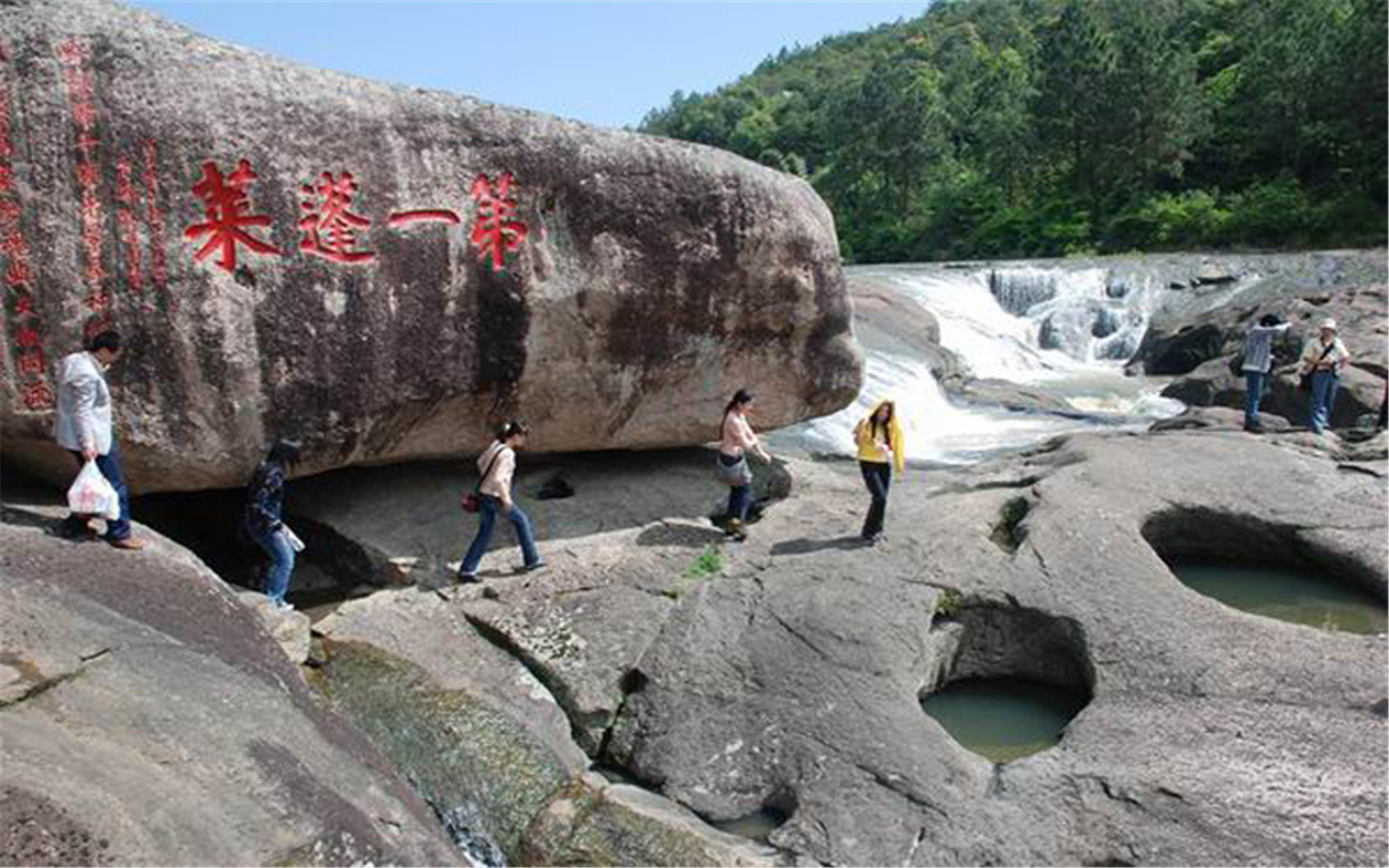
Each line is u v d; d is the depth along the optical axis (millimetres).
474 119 8008
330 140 7316
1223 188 38938
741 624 7699
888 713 6703
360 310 7527
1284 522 9422
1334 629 8328
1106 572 8273
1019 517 9750
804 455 13523
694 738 6699
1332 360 12773
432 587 8125
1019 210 43250
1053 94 41031
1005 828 5727
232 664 5184
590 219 8500
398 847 4391
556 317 8445
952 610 7941
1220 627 7578
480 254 8023
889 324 19969
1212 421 14008
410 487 9281
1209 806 5773
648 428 9547
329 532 8742
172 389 6863
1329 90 33469
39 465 6898
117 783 3852
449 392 8141
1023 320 24984
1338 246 31984
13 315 6336
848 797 6043
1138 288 26031
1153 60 37844
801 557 8719
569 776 6449
